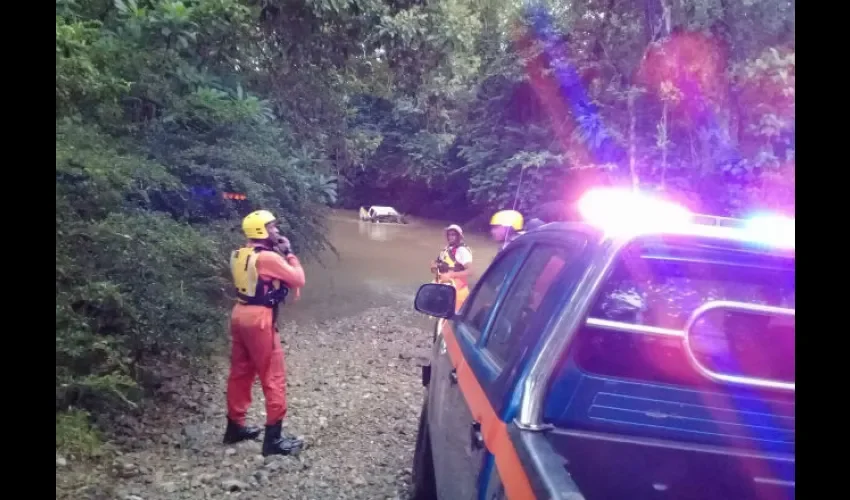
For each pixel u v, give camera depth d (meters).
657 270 2.50
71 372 4.90
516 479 1.93
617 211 2.75
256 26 9.10
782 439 2.44
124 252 5.29
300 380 7.67
